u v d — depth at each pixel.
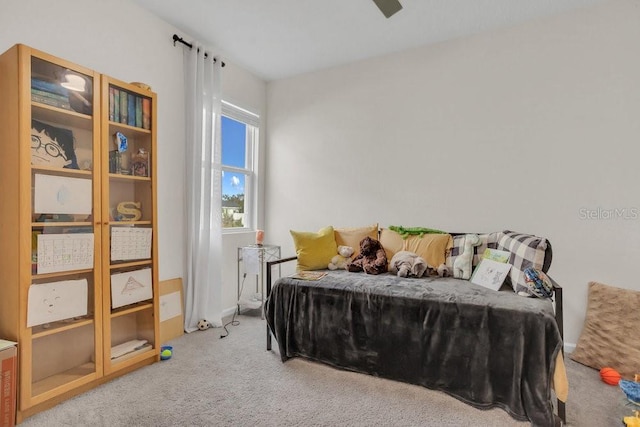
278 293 2.34
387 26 2.65
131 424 1.58
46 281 1.75
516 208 2.61
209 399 1.79
